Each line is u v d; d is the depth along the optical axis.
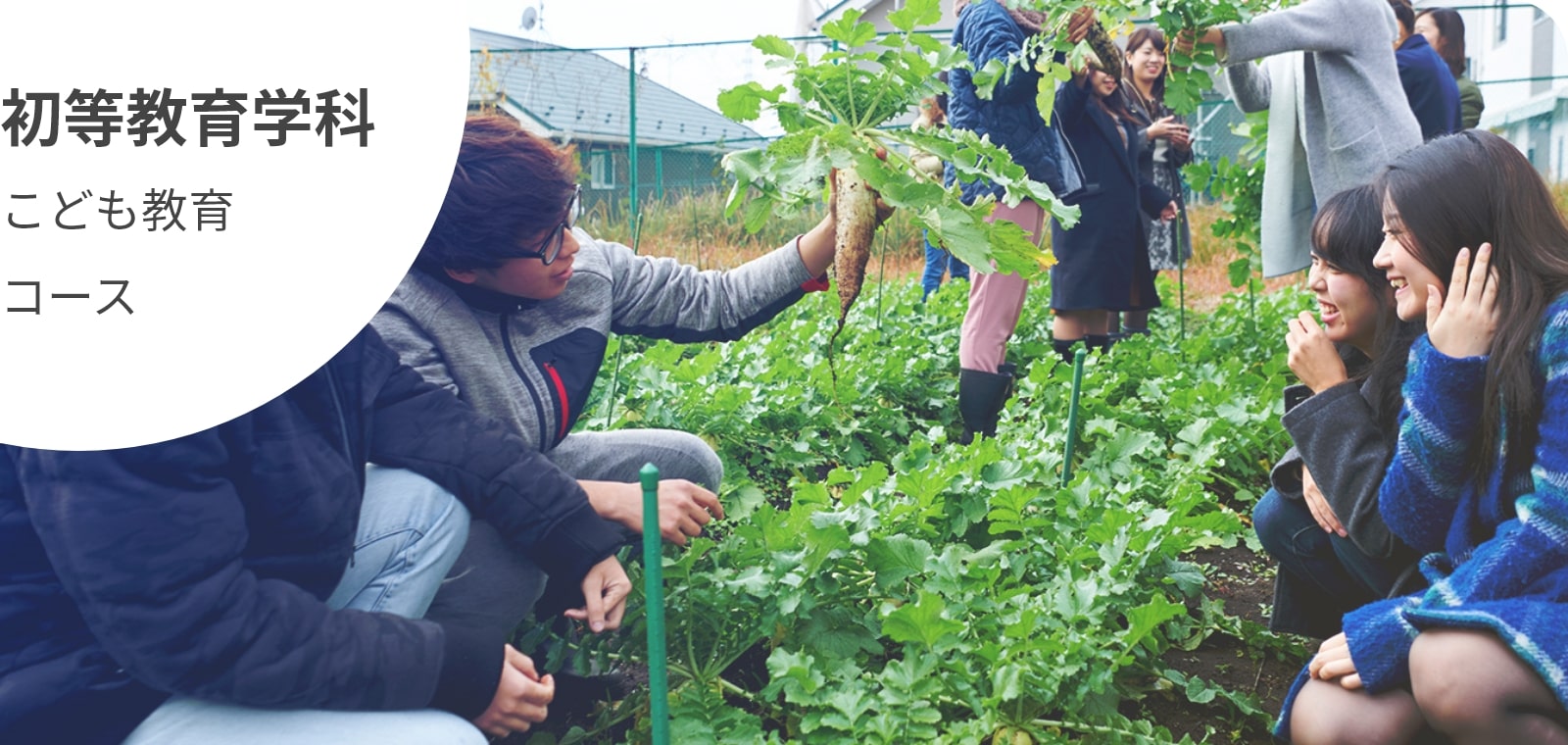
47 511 1.31
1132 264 4.43
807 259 2.51
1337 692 1.73
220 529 1.38
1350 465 1.97
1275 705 2.35
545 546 1.88
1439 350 1.69
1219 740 2.22
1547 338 1.56
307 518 1.51
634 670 2.44
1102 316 4.92
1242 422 3.75
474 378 2.04
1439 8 5.05
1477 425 1.67
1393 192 1.78
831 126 2.34
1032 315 6.18
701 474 2.54
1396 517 1.82
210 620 1.37
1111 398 4.36
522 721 1.66
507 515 1.84
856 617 2.33
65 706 1.37
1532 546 1.52
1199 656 2.57
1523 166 1.66
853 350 5.07
